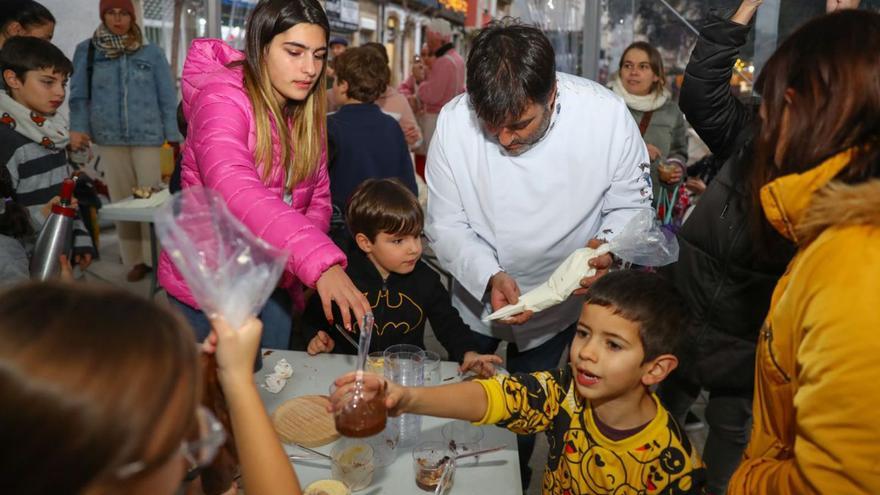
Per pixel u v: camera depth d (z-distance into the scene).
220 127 1.44
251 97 1.53
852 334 0.69
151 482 0.52
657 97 3.54
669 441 1.20
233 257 0.72
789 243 1.10
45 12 3.37
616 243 1.54
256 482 0.73
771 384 0.90
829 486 0.73
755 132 1.00
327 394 1.54
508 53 1.49
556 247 1.90
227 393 0.73
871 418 0.68
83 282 0.55
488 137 1.83
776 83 0.86
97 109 4.13
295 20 1.48
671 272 1.73
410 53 12.91
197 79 1.57
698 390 1.92
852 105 0.77
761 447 0.97
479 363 1.64
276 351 1.79
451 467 1.20
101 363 0.47
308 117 1.70
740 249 1.55
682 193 3.08
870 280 0.69
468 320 2.13
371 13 11.45
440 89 5.41
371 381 0.99
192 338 0.56
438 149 1.93
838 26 0.82
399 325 2.02
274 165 1.61
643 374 1.19
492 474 1.25
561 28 4.25
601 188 1.84
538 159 1.79
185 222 0.73
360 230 1.94
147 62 4.12
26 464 0.44
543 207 1.83
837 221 0.74
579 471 1.26
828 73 0.79
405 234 1.91
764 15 3.24
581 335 1.21
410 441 1.36
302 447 1.31
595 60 4.11
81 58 4.10
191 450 0.59
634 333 1.15
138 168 4.28
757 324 1.61
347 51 2.94
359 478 1.18
